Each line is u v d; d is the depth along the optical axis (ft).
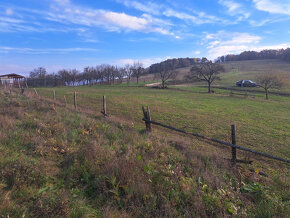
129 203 12.83
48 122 29.63
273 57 523.70
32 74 342.23
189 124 48.70
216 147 31.27
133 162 16.71
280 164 26.21
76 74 338.54
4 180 13.50
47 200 11.71
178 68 485.97
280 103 112.27
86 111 47.42
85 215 11.30
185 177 16.88
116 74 342.23
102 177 14.73
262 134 42.86
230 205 13.48
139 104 80.53
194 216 12.32
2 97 55.83
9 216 10.37
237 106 91.45
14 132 22.65
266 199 15.20
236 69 382.42
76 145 22.09
